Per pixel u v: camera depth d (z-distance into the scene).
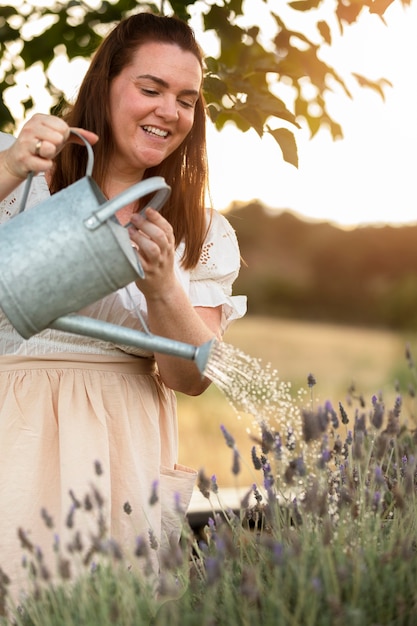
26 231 1.69
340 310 33.03
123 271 1.70
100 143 2.18
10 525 2.00
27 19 3.27
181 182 2.29
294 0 2.83
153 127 2.08
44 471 2.05
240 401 1.90
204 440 8.12
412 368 2.74
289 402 2.02
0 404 2.08
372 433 2.20
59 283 1.68
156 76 2.04
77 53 3.24
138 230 1.89
